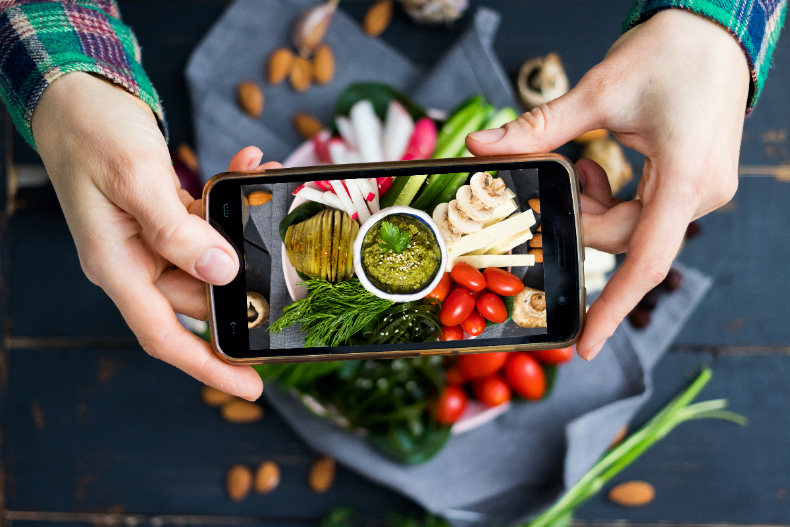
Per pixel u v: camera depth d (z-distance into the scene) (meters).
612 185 0.56
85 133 0.42
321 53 0.57
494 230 0.43
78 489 0.58
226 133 0.57
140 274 0.44
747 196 0.58
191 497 0.58
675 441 0.58
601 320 0.44
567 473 0.55
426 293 0.44
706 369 0.58
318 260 0.43
